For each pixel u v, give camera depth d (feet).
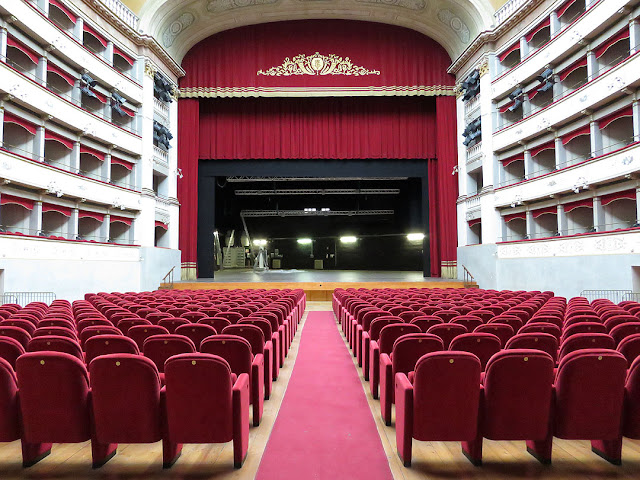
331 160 74.43
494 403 9.96
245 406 10.80
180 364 9.71
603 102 46.65
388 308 23.90
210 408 9.91
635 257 40.16
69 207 51.55
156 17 62.64
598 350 9.88
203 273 73.72
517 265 57.16
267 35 71.10
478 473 10.07
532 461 10.66
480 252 63.87
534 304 26.71
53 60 49.16
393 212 108.78
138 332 15.97
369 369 17.99
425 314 20.72
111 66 57.06
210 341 12.85
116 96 57.52
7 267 39.91
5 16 42.57
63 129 50.72
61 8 50.24
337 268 119.96
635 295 40.24
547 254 51.93
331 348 25.27
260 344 15.61
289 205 111.55
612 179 44.91
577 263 47.39
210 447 11.48
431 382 9.86
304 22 71.20
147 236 62.03
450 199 72.38
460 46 69.41
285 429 12.76
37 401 9.86
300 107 73.97
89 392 10.23
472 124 66.33
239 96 70.49
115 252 55.26
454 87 72.69
